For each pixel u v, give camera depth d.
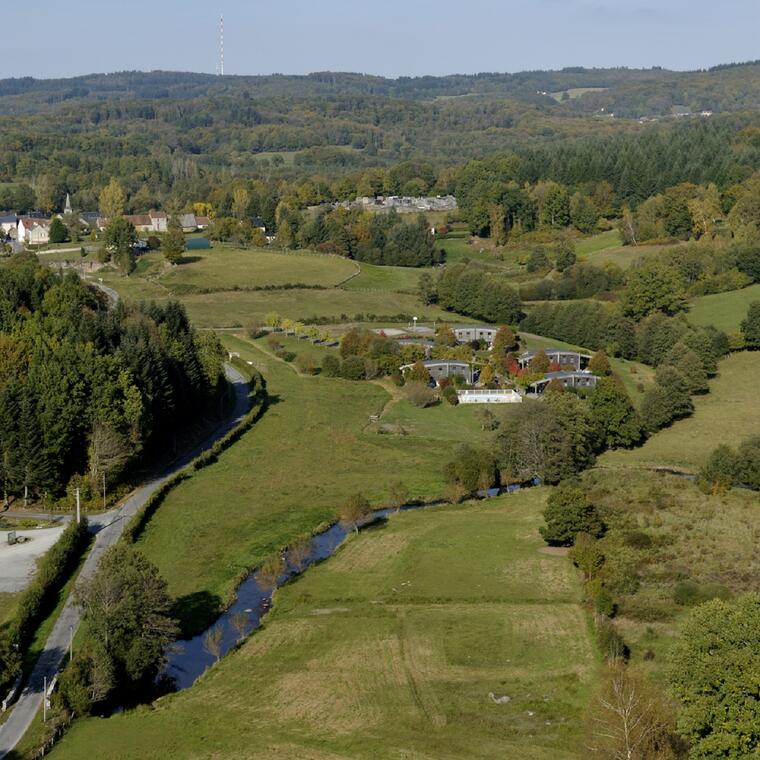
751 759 57.06
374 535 108.94
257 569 100.56
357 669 79.00
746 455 123.62
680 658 62.91
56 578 92.06
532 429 126.25
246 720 71.94
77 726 71.38
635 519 109.62
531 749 67.44
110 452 115.69
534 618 87.38
